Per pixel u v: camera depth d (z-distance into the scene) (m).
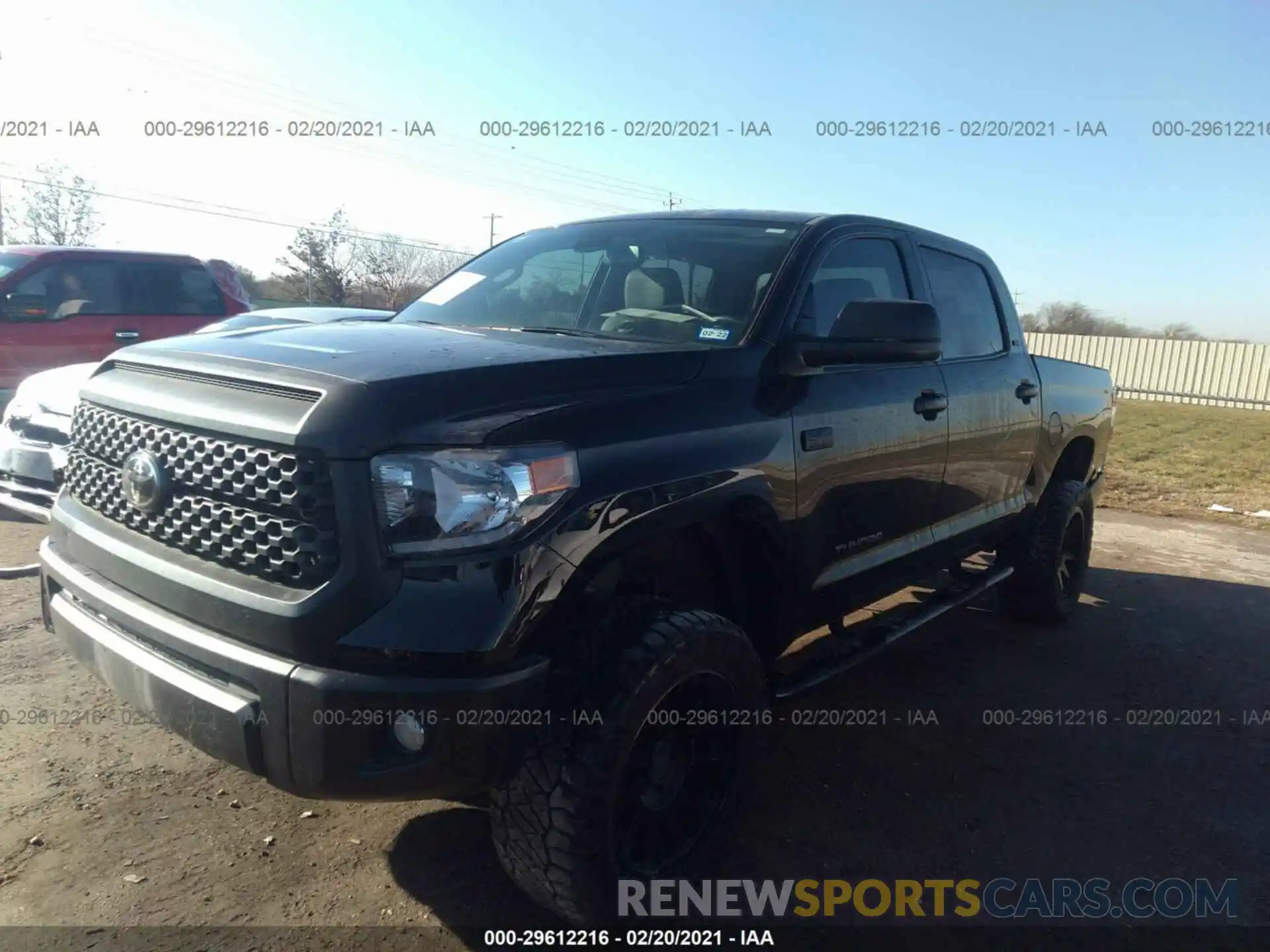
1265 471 13.04
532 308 3.56
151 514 2.49
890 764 3.76
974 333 4.54
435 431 2.18
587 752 2.29
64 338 9.21
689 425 2.68
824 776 3.62
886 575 3.75
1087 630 5.62
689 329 3.19
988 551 5.91
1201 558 7.73
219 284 10.50
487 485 2.17
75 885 2.67
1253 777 3.81
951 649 5.17
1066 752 3.95
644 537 2.46
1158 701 4.56
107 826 2.97
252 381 2.34
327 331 2.98
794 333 3.20
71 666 4.07
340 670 2.11
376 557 2.12
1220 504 10.46
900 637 3.93
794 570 3.12
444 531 2.14
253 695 2.20
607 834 2.36
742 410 2.88
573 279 3.62
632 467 2.46
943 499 4.08
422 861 2.90
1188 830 3.38
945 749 3.92
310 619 2.12
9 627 4.48
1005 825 3.34
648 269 3.49
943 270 4.37
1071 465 5.75
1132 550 7.91
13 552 5.61
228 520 2.31
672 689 2.48
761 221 3.67
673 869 2.66
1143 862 3.15
